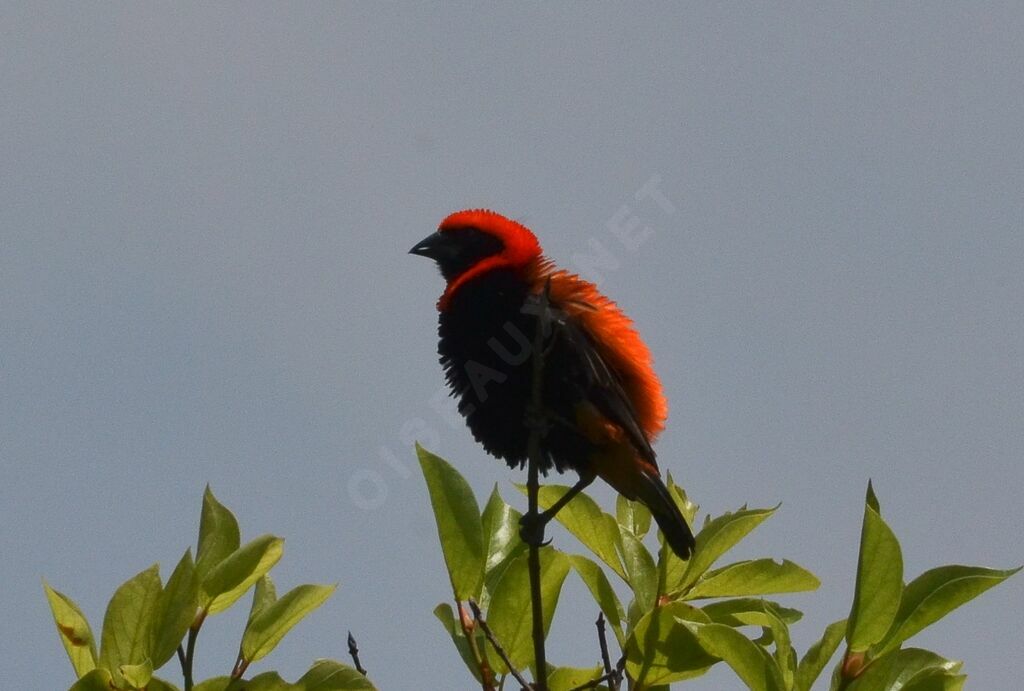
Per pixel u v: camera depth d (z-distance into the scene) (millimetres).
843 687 8461
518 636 10156
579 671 9969
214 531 9188
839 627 8867
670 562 10148
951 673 8602
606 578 10164
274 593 9469
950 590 8555
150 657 8211
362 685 8492
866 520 8352
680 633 9539
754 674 8578
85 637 8336
